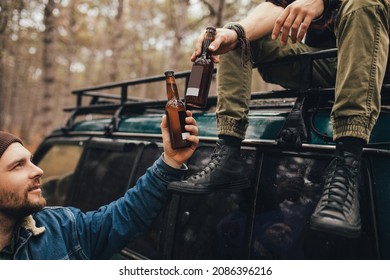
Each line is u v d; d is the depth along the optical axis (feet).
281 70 7.18
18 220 5.63
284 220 5.79
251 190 6.33
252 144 6.57
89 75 76.79
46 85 36.83
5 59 56.13
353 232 4.59
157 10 75.31
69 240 6.11
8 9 38.11
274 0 6.57
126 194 6.46
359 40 5.20
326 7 5.97
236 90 6.34
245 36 6.23
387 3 5.30
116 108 10.61
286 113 6.69
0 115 59.62
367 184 5.24
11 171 5.33
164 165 6.29
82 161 10.62
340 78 5.28
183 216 7.20
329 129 5.82
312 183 5.67
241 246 6.15
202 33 6.07
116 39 45.03
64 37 69.00
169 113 6.04
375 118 5.12
